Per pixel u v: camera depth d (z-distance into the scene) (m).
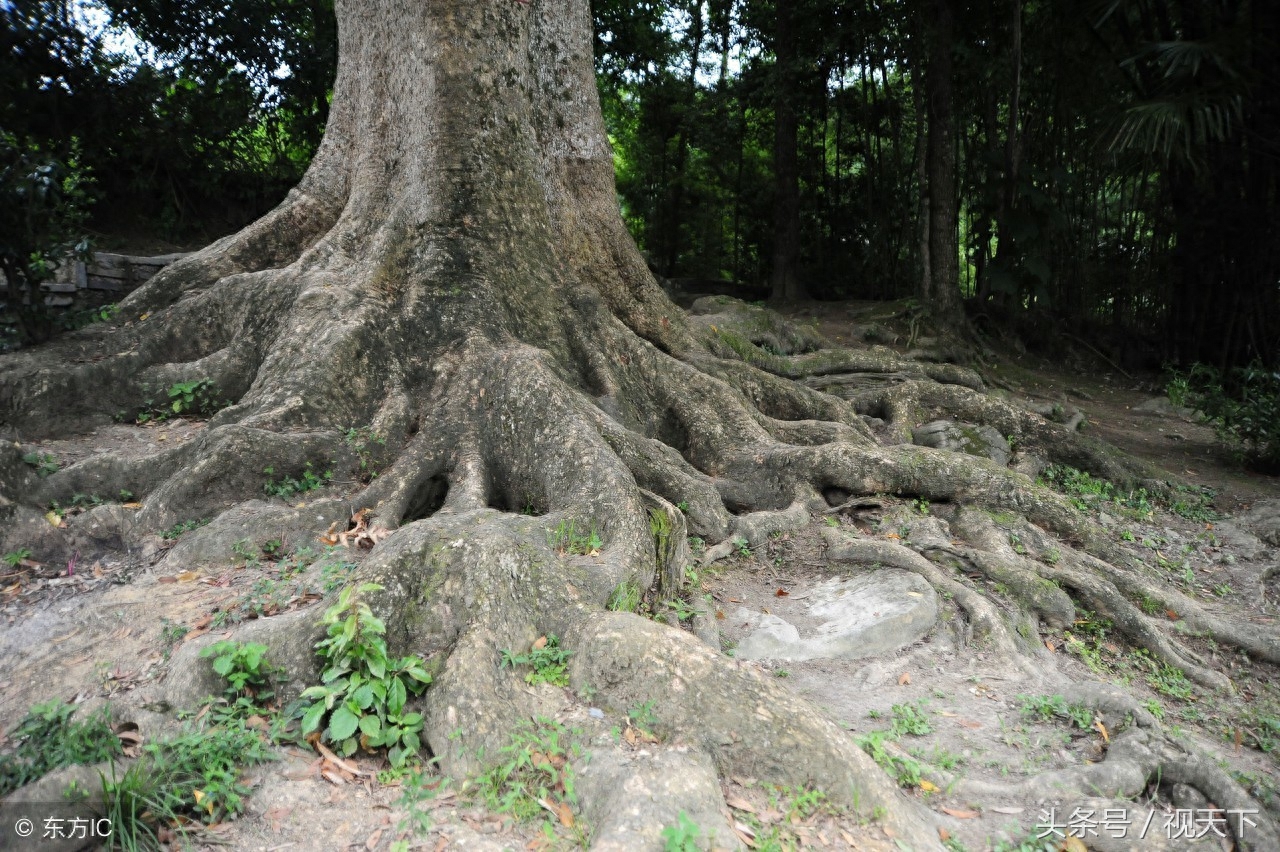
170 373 7.21
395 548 4.38
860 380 10.84
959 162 21.89
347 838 3.16
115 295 10.35
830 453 7.01
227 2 14.02
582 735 3.66
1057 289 19.31
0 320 7.52
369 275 7.17
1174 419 13.05
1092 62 16.69
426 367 6.84
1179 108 10.16
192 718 3.65
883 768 3.83
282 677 3.83
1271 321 13.43
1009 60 17.47
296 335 6.75
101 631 4.44
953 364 13.21
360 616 3.73
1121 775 3.98
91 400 7.00
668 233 24.14
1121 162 16.81
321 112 15.70
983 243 17.83
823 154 23.14
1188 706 5.23
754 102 19.47
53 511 5.56
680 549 5.57
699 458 7.47
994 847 3.51
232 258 8.29
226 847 3.11
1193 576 7.03
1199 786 4.02
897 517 6.71
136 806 3.12
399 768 3.53
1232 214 13.51
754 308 12.52
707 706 3.72
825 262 23.52
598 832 3.13
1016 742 4.37
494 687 3.79
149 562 5.25
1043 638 5.77
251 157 14.95
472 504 5.61
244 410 6.36
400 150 7.68
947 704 4.73
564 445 5.89
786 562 6.30
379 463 6.16
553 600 4.34
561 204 8.26
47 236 7.36
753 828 3.29
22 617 4.62
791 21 18.86
